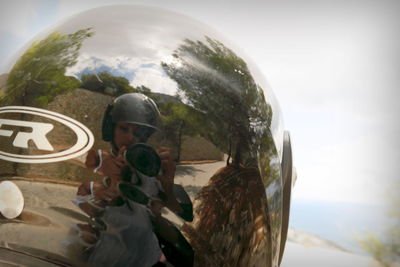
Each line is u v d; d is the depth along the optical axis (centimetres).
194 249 63
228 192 66
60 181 62
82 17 77
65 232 62
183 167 63
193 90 66
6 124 66
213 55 74
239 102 71
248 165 69
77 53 68
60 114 63
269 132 77
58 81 65
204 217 64
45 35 75
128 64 66
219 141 66
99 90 63
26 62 71
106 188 61
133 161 61
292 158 89
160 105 63
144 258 61
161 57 68
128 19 75
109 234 61
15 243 63
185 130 63
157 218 61
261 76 83
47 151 63
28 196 63
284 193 88
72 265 61
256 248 72
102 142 61
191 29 77
